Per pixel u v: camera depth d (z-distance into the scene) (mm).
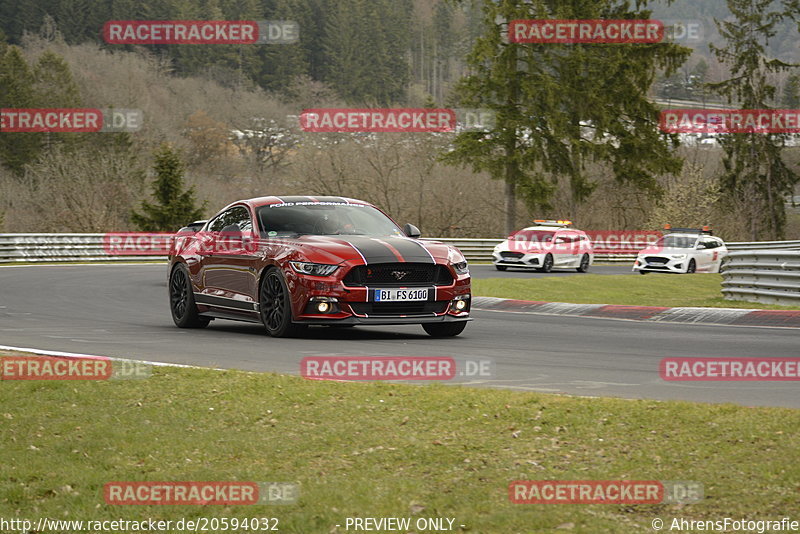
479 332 32531
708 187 151375
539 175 120562
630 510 12062
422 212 141125
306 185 140750
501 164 118688
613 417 16156
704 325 36344
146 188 148625
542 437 15172
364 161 140250
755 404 18391
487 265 93812
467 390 18594
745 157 169250
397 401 17703
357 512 12305
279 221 31266
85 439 15977
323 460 14477
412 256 28953
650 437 14992
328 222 31375
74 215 135000
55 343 27562
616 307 41500
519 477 13328
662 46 119938
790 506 12031
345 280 28281
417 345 27953
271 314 29703
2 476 14391
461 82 121500
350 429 15961
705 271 84938
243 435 15883
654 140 121062
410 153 140875
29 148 173750
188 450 15234
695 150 176875
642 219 154000
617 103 120062
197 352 25828
